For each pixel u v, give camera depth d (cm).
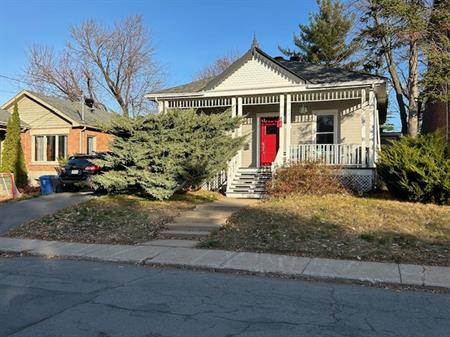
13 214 1321
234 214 1177
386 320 499
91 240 1023
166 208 1304
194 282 682
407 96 2384
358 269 724
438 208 1136
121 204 1354
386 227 964
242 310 534
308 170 1413
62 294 609
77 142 2478
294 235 939
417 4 1584
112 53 4384
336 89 1636
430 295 608
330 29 3622
